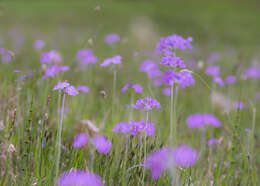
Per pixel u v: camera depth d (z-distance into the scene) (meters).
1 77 4.10
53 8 37.16
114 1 51.88
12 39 12.04
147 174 2.57
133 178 2.55
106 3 47.31
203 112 4.89
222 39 23.45
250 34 27.67
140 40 12.98
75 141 2.82
